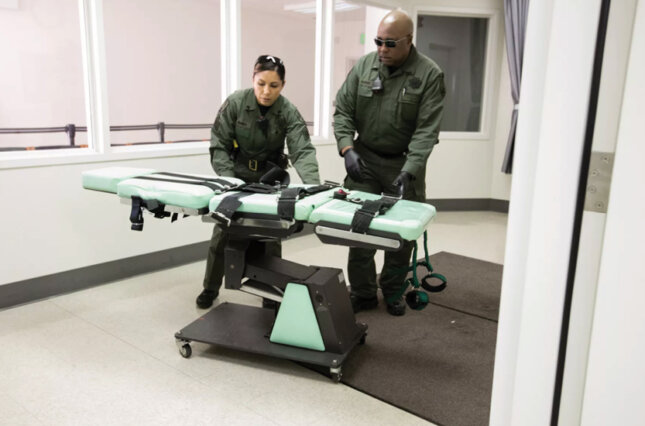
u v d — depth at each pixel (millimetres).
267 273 2252
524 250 826
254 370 2232
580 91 723
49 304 2883
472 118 6008
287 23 5195
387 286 2951
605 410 781
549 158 764
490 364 2355
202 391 2051
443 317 2900
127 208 3277
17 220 2787
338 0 4742
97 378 2125
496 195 6074
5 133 3586
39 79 3688
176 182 2154
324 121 4746
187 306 2920
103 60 3045
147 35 4836
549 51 738
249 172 2750
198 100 5371
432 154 5836
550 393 830
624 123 695
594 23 698
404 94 2568
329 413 1936
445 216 5777
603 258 742
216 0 5227
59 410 1896
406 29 2414
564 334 802
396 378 2203
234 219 2045
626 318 739
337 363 2084
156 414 1889
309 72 5383
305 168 2605
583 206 751
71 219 3014
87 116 3100
